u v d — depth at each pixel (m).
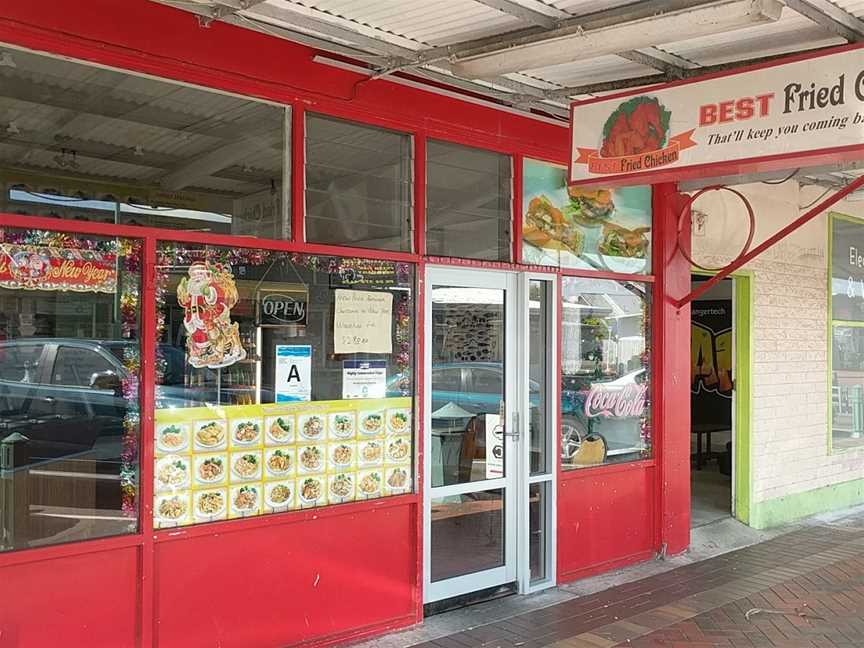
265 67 4.41
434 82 5.17
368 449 4.87
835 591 5.88
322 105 4.65
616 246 6.39
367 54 4.56
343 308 4.78
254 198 4.41
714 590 5.87
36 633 3.66
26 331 3.69
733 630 5.08
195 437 4.17
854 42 4.25
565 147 5.97
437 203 5.27
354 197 4.84
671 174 4.44
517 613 5.33
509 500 5.65
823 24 4.02
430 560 5.18
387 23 4.13
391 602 4.94
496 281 5.58
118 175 3.95
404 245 5.10
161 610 4.02
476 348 5.48
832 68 3.90
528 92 5.28
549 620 5.20
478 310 5.50
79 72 3.85
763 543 7.31
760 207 7.86
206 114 4.25
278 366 4.49
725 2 3.52
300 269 4.60
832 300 8.87
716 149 4.27
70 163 3.81
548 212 5.93
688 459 6.88
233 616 4.26
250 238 4.37
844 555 6.89
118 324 3.95
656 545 6.64
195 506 4.16
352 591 4.75
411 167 5.12
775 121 4.07
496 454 5.60
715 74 4.28
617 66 4.88
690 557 6.74
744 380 7.84
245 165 4.38
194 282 4.19
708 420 10.96
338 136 4.79
